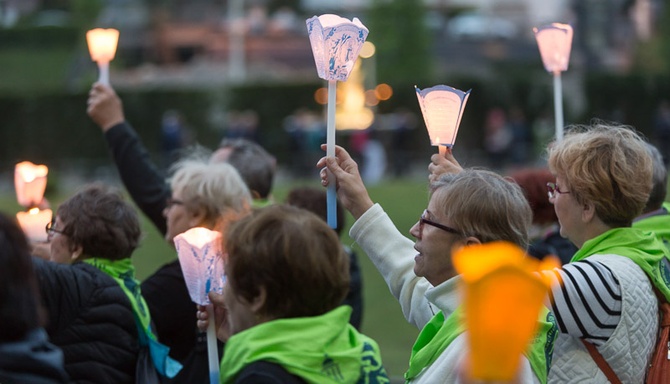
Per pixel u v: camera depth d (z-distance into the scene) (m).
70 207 6.96
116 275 6.91
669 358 6.18
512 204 5.67
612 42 84.62
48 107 60.56
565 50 8.23
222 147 9.59
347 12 100.12
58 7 105.31
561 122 8.26
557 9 100.88
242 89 64.75
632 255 6.17
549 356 5.70
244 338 4.78
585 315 5.92
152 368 6.79
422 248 5.77
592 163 6.24
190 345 7.59
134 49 95.38
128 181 9.05
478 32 90.12
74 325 6.49
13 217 4.57
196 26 95.62
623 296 5.97
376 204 6.45
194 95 64.50
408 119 57.84
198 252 6.00
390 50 80.12
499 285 2.87
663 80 64.62
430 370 5.45
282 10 103.69
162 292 7.54
